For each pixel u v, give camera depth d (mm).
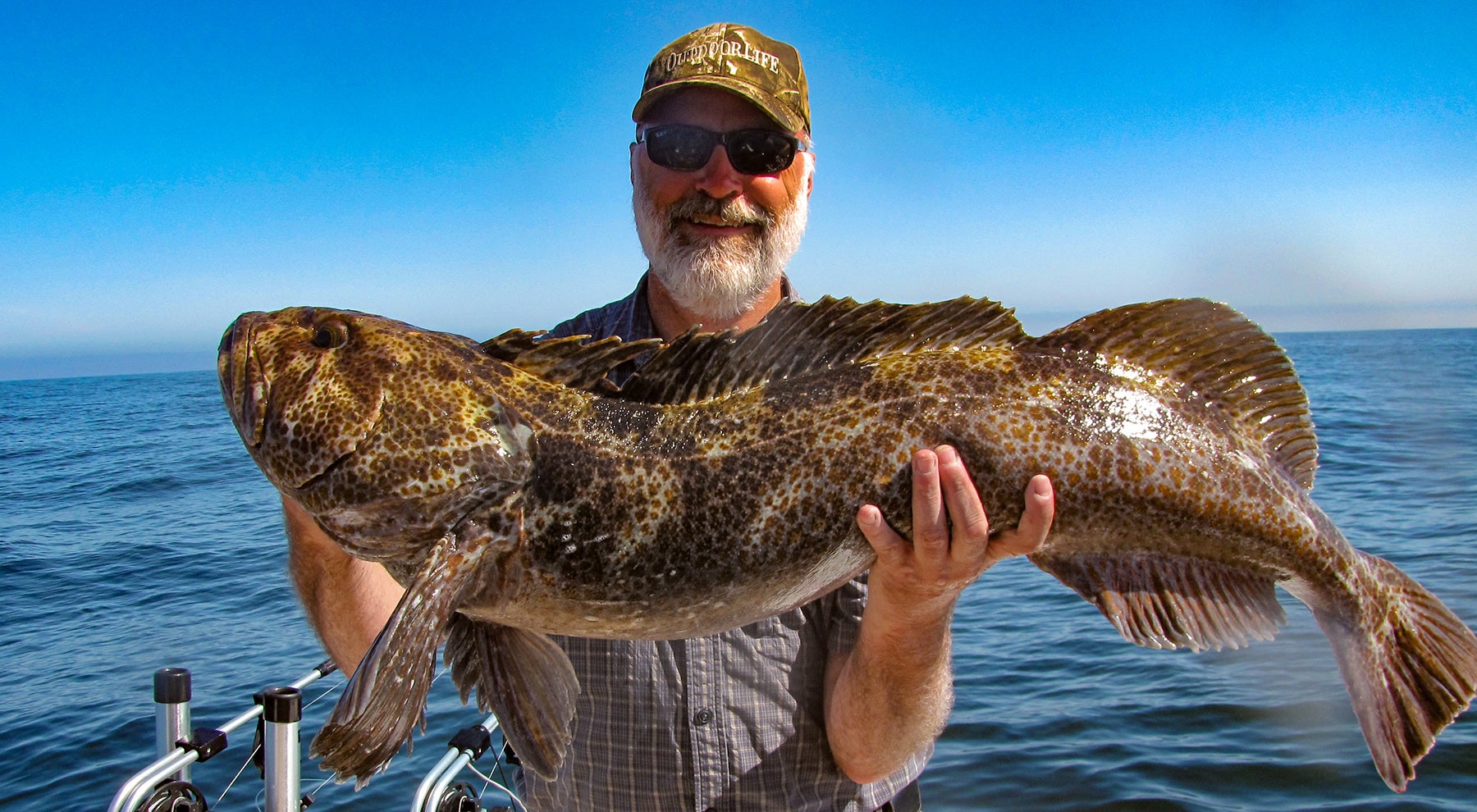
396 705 733
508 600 815
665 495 815
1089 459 826
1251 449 870
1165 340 872
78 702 2363
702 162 983
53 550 4270
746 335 860
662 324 1058
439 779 1121
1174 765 1771
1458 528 3383
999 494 812
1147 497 837
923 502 759
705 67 979
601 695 912
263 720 1155
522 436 815
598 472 815
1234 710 1947
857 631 942
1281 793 1678
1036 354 856
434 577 769
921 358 850
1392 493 4195
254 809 1763
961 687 2182
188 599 3359
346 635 976
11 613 3285
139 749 2090
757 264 1007
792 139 1001
